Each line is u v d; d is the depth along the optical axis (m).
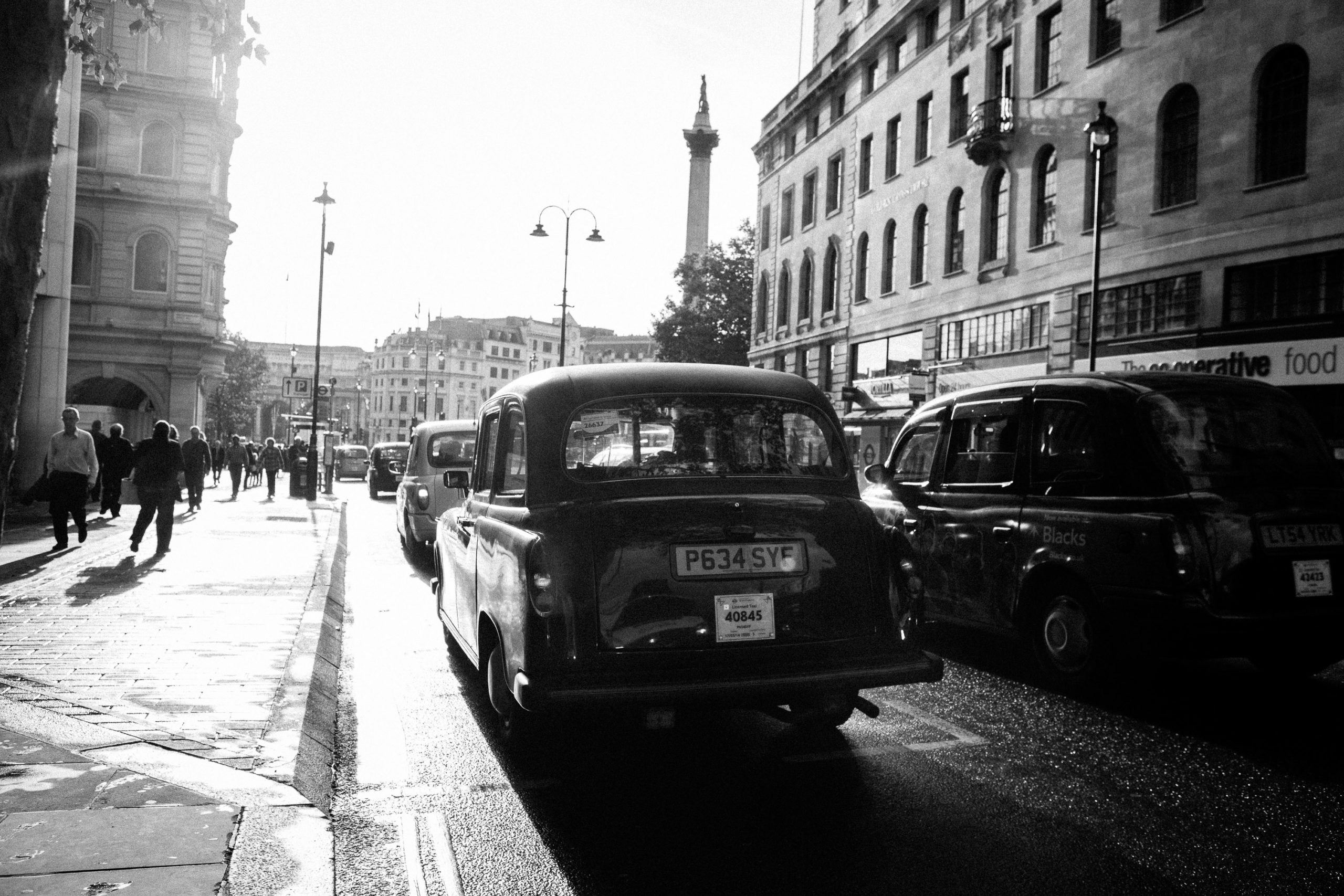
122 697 5.44
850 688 4.35
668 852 3.71
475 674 6.97
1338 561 5.73
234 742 4.63
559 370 5.08
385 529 20.22
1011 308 27.16
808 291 42.94
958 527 7.11
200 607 8.53
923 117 33.00
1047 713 5.83
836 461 4.97
